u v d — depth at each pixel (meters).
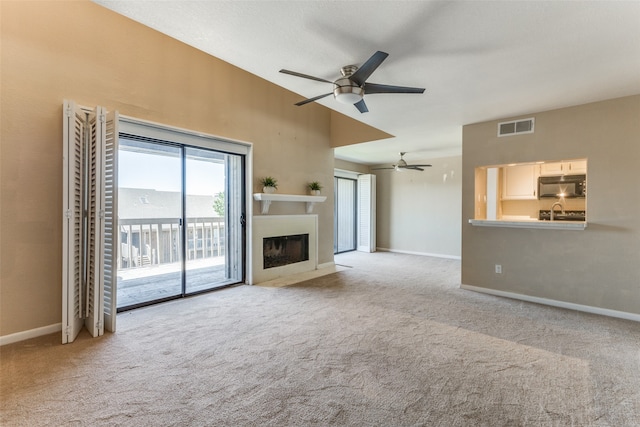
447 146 6.15
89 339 2.75
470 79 2.90
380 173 8.86
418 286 4.70
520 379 2.14
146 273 4.57
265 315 3.39
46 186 2.85
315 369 2.26
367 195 8.56
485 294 4.27
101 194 2.79
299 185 5.56
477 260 4.41
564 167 5.62
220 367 2.28
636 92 3.22
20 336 2.70
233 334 2.88
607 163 3.44
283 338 2.79
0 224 2.62
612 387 2.04
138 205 4.35
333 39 2.25
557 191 5.66
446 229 7.65
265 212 4.94
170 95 3.76
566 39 2.19
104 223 2.82
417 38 2.21
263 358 2.42
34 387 2.00
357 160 8.16
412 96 3.34
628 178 3.33
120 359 2.39
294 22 2.04
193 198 4.62
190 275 5.01
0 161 2.61
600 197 3.49
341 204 8.44
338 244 8.37
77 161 2.82
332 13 1.94
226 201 4.86
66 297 2.64
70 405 1.83
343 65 2.68
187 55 3.94
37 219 2.80
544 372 2.23
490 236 4.29
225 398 1.91
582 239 3.61
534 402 1.89
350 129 5.96
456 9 1.87
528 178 5.98
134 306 3.59
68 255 2.64
